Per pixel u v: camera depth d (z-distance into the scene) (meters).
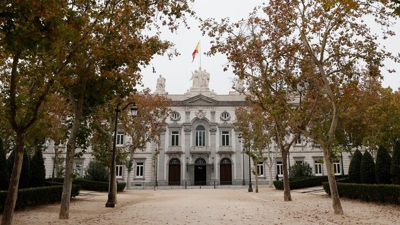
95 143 25.86
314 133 16.75
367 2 14.98
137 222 13.79
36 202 19.45
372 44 16.22
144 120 40.06
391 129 27.89
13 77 11.13
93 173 39.91
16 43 9.09
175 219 14.57
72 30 10.25
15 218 15.01
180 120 55.31
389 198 19.20
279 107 18.12
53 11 9.47
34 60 11.45
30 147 30.36
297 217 15.24
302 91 19.05
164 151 54.12
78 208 19.62
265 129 40.16
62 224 13.41
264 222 13.65
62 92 16.78
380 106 28.70
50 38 9.22
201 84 57.22
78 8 13.44
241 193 34.72
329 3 13.62
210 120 55.19
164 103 42.03
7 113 11.76
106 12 13.91
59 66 13.05
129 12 14.85
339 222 13.74
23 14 8.75
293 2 16.53
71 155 15.58
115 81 16.44
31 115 12.50
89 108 18.23
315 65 18.11
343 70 16.67
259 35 18.48
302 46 17.97
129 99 17.67
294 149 53.94
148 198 29.19
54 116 30.03
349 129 33.53
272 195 31.06
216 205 20.38
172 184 53.47
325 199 24.44
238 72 19.03
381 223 13.37
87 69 14.88
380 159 23.38
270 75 19.05
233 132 54.91
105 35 14.20
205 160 54.47
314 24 16.48
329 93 16.34
